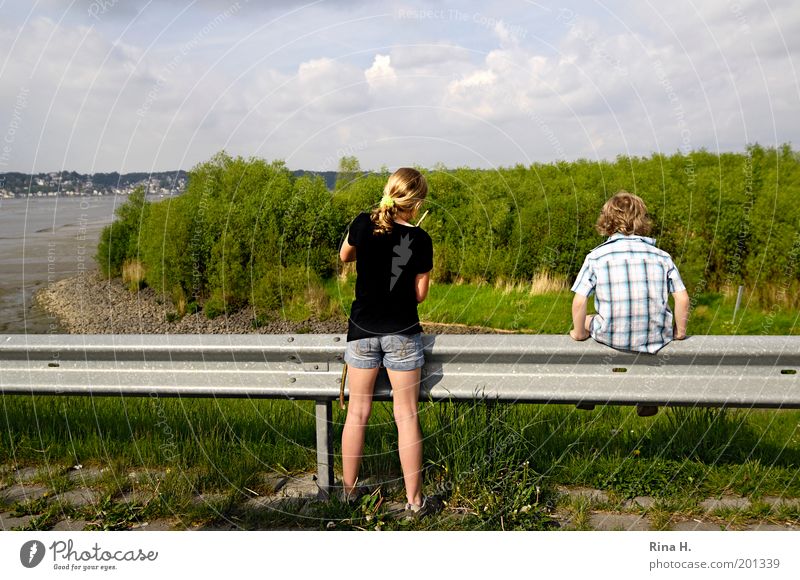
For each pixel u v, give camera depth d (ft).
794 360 9.67
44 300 75.97
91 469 11.92
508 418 10.86
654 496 10.60
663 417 13.38
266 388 10.49
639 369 10.00
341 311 52.31
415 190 9.98
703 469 11.12
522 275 51.60
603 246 10.17
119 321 61.82
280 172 58.95
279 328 51.24
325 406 10.62
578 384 10.05
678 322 10.03
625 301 9.78
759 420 13.58
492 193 54.54
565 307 46.50
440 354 10.21
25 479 11.61
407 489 10.01
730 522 9.76
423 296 10.15
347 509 10.02
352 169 57.06
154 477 11.30
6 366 11.14
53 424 13.33
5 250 116.78
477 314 46.19
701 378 9.85
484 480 10.19
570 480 11.09
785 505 10.03
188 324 55.57
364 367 9.94
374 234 9.83
